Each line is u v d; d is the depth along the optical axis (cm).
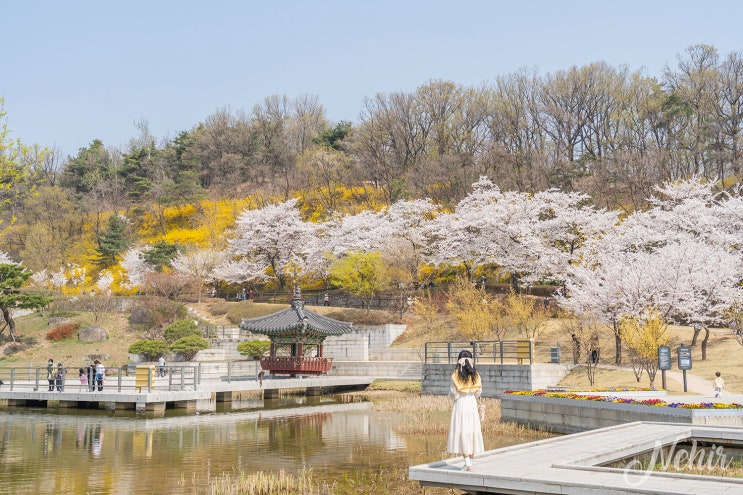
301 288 7788
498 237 5778
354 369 4934
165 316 6175
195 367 3469
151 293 6862
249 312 6519
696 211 4994
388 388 4447
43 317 6081
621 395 2564
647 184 6575
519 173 7344
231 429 2556
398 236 6594
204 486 1584
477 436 1224
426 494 1487
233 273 7594
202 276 7638
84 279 8288
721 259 4106
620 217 6625
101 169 12269
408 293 6038
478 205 6288
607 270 4050
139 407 3145
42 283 8006
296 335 4466
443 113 9644
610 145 8194
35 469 1781
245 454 2009
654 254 4291
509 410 2694
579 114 8400
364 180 9212
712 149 7188
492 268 6812
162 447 2133
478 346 4534
